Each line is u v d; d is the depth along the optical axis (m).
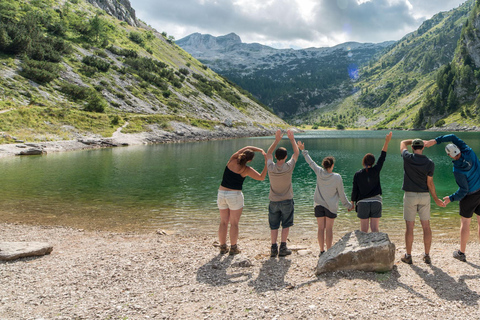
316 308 4.37
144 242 8.46
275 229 6.98
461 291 4.89
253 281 5.47
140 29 176.75
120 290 5.05
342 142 77.44
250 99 173.75
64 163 30.72
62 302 4.57
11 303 4.52
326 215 6.66
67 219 11.68
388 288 5.02
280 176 6.70
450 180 21.66
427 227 6.25
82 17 127.81
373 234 6.21
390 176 23.33
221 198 6.93
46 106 60.00
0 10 92.06
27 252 6.75
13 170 25.55
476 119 176.88
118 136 60.62
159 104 92.81
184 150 49.00
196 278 5.62
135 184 19.91
